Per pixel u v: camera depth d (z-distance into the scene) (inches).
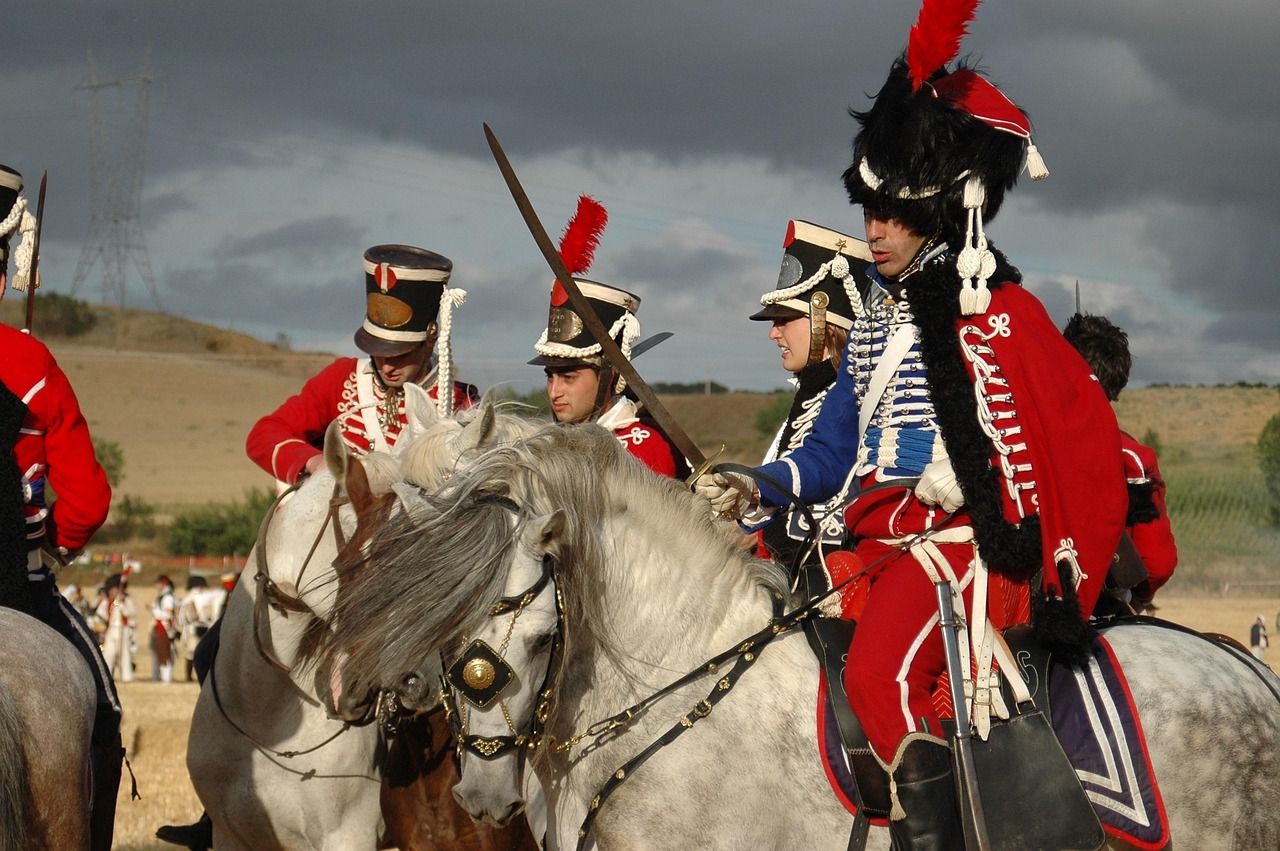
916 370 187.8
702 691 179.8
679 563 185.0
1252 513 1627.7
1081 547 179.8
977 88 196.2
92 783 199.0
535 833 203.0
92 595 1927.9
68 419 210.8
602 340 196.9
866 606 184.1
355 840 239.8
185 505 2994.6
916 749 172.1
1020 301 187.8
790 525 220.5
